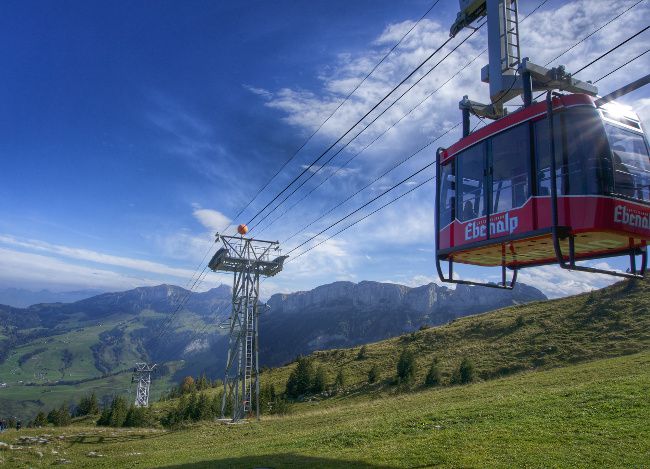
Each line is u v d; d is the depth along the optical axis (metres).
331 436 29.72
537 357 78.25
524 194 15.24
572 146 14.23
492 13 18.73
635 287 98.94
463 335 104.75
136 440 46.97
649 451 18.44
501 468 18.02
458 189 17.92
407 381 80.06
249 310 63.38
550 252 17.34
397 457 21.36
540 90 17.66
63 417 92.94
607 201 13.55
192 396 86.38
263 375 124.94
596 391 29.94
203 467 25.53
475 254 18.20
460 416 29.39
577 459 18.30
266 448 29.72
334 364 113.12
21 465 36.31
